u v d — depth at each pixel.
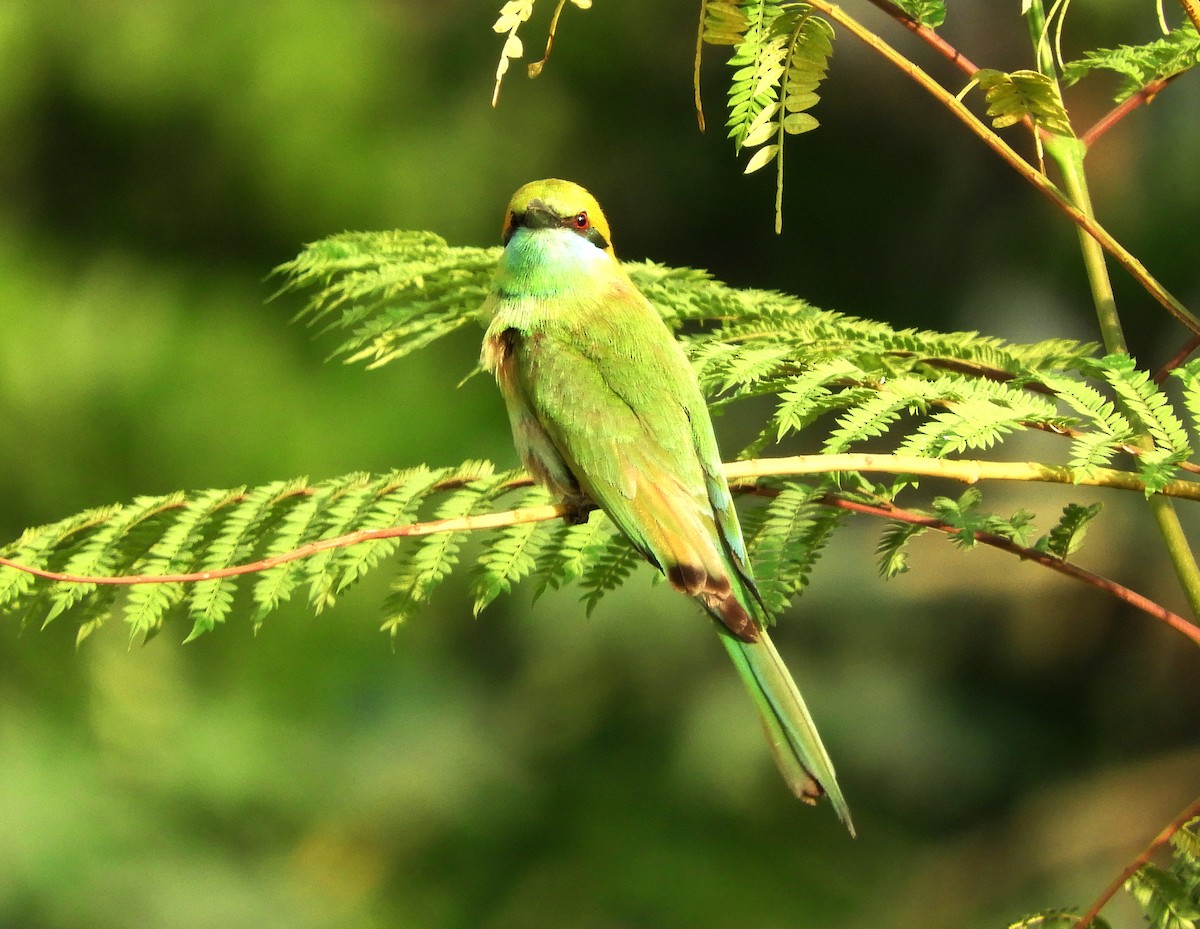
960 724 13.55
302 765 12.63
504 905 12.21
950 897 12.61
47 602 5.87
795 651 13.73
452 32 14.66
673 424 5.75
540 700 13.24
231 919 11.69
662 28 14.93
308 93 13.30
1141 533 13.66
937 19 5.18
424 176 13.75
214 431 12.52
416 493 5.95
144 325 12.92
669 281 7.22
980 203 15.05
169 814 12.16
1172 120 14.05
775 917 12.00
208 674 12.80
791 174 15.21
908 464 4.90
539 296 6.28
